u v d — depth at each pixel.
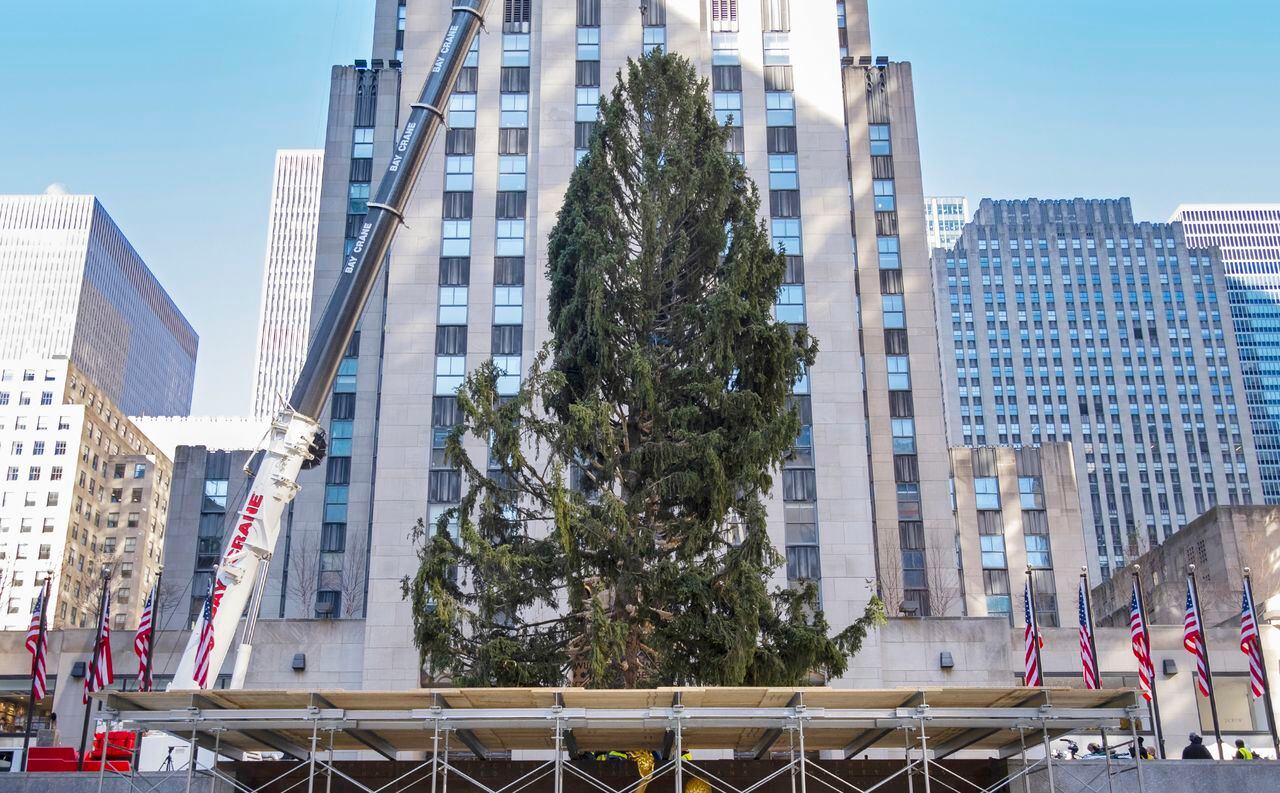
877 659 52.16
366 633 54.34
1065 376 183.38
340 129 86.69
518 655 28.27
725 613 28.02
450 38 35.50
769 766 28.02
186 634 66.44
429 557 28.25
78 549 156.88
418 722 24.33
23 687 54.03
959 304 187.00
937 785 28.19
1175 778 28.03
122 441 177.25
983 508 96.56
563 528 26.98
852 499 59.03
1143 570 70.94
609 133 33.41
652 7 68.81
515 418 29.06
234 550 29.86
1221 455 180.00
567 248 32.09
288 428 31.09
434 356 62.25
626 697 23.61
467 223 65.25
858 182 89.19
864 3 95.50
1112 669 53.94
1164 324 187.00
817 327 62.84
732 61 69.12
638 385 29.20
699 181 31.92
